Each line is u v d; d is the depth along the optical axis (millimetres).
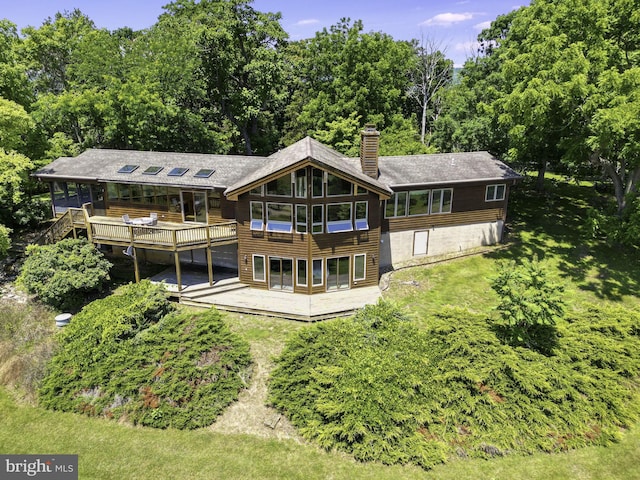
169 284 22125
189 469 12250
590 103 21234
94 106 30766
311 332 16281
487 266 25078
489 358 15000
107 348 15945
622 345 16094
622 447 13102
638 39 23594
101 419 14164
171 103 33719
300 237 20391
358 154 33750
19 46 37500
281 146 46031
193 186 21828
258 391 15031
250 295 21188
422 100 53844
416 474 12117
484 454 12664
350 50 38219
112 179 22812
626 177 28766
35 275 19656
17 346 17578
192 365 15250
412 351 15086
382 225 24375
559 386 14266
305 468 12297
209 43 36281
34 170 28156
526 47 25844
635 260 24922
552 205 33531
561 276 23609
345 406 13219
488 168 26359
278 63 38719
